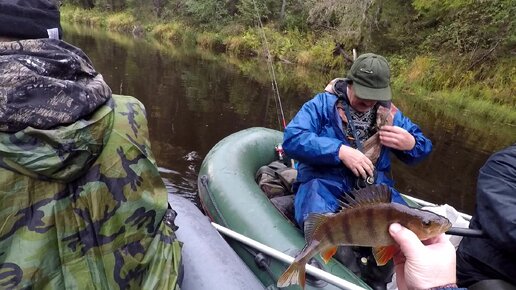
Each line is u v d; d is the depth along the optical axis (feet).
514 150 5.16
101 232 3.33
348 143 8.41
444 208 9.38
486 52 37.88
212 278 5.66
